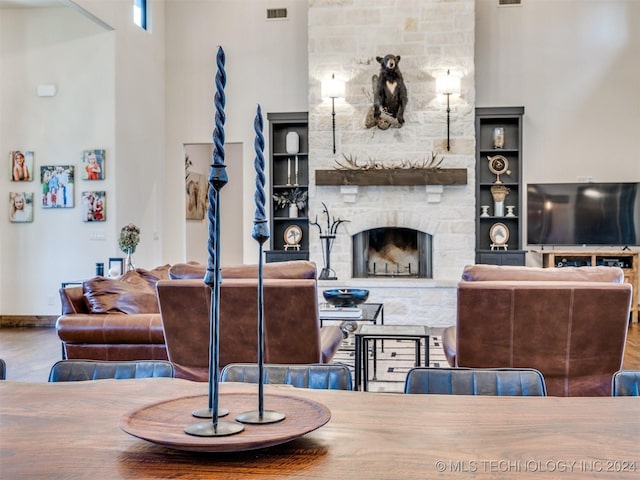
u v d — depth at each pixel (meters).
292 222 8.67
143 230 7.98
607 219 7.65
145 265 8.05
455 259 7.65
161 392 1.44
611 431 1.12
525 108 8.18
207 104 8.80
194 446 0.94
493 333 3.33
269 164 8.48
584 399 1.36
